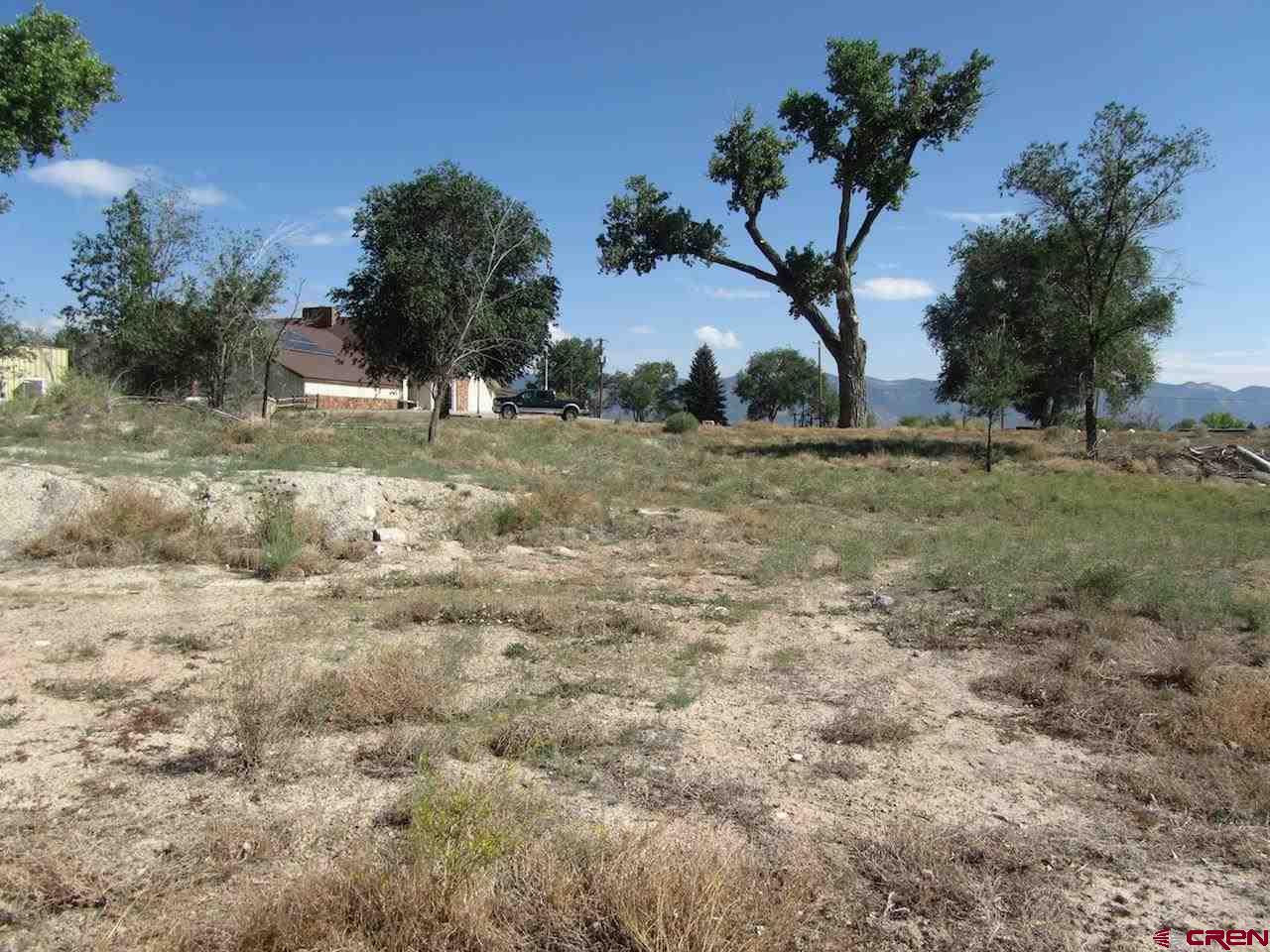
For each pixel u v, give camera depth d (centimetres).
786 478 2153
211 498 1118
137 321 2925
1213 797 448
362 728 493
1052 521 1557
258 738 442
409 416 3528
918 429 4206
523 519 1263
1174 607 826
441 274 3119
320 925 296
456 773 433
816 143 4250
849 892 350
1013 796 449
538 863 335
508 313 3128
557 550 1150
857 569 1043
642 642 713
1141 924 334
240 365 2845
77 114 2300
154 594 803
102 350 3281
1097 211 2892
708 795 431
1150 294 2919
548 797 411
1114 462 2895
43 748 452
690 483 1977
